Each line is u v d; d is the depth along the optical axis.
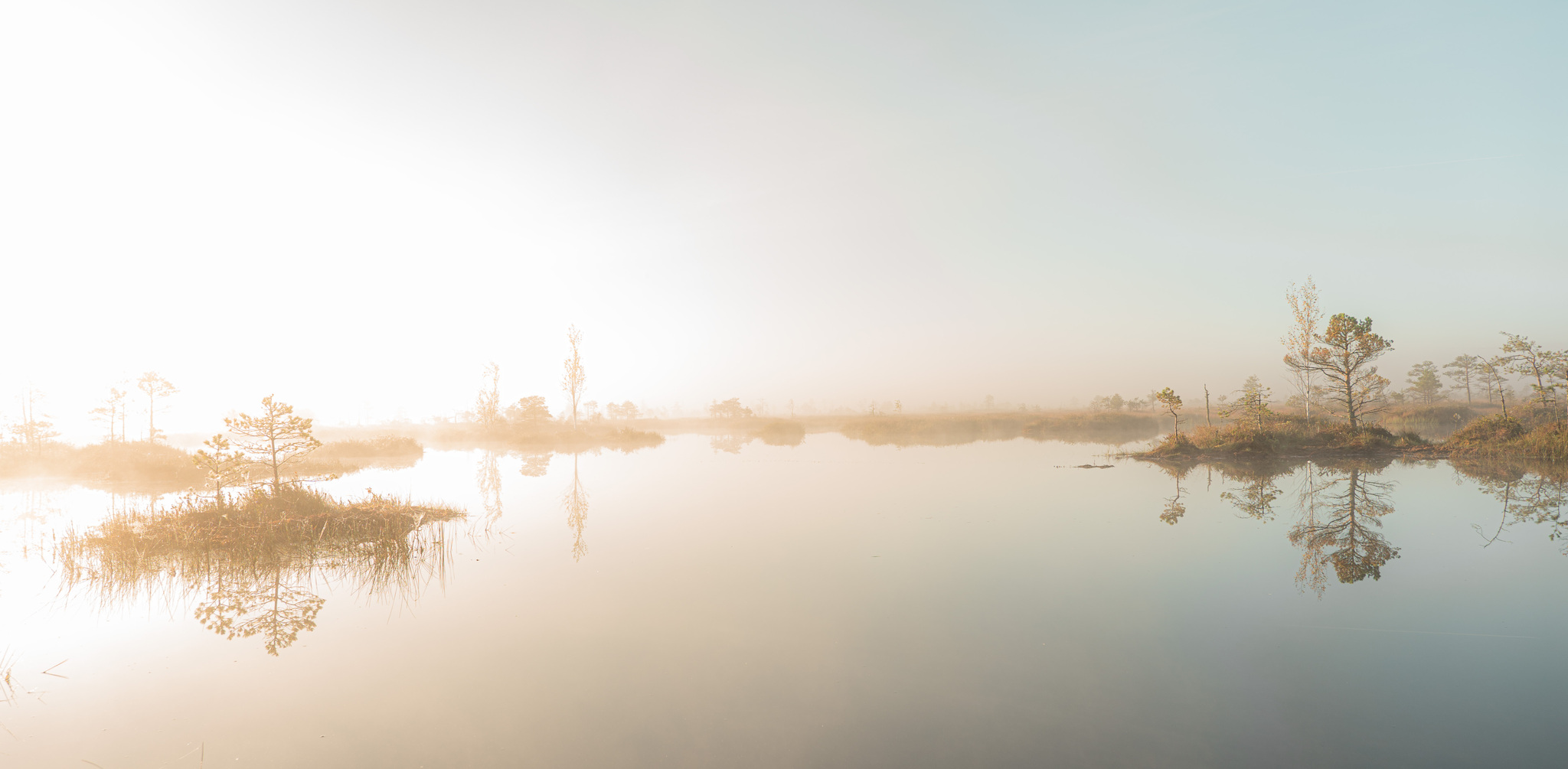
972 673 5.81
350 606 8.20
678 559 10.38
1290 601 7.68
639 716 5.09
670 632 7.02
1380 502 13.93
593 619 7.50
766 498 16.69
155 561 10.60
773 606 7.86
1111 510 13.82
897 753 4.45
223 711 5.38
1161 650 6.26
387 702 5.46
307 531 12.05
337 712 5.29
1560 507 13.00
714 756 4.45
